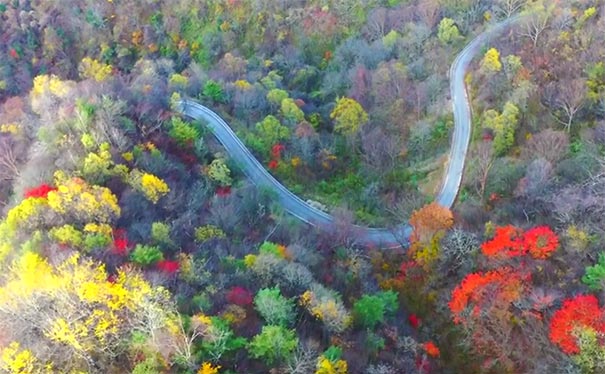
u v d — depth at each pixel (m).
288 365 73.75
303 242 106.50
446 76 148.12
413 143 136.25
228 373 71.81
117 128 118.19
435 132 136.00
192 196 112.50
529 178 108.31
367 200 128.50
